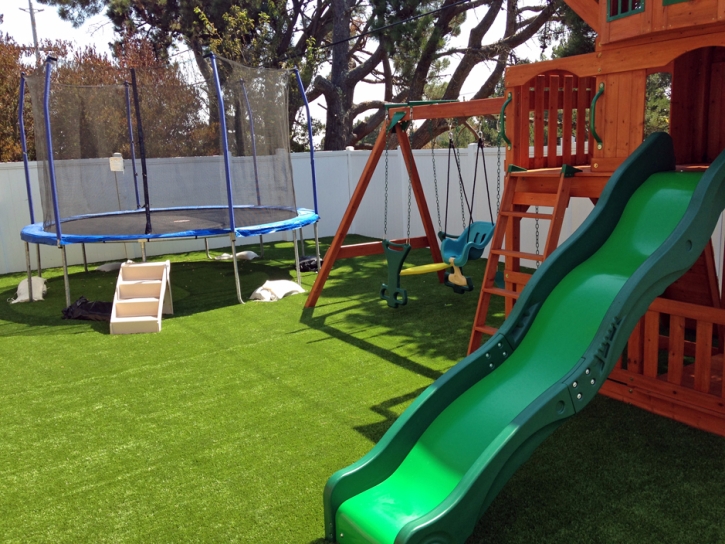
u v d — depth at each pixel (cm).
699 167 403
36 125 786
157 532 301
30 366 552
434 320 643
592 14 446
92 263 1073
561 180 457
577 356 311
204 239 1172
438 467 297
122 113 1052
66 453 386
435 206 1040
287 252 1112
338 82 1752
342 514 285
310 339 596
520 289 516
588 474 335
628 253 352
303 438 391
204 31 1719
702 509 299
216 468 359
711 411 375
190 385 490
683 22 365
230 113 1018
